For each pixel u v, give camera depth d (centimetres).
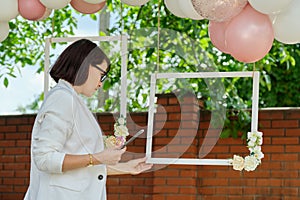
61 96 325
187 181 644
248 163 416
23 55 806
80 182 329
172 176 648
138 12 732
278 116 643
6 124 709
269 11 338
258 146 420
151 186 657
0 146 708
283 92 992
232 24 353
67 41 455
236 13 348
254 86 425
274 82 995
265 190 638
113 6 767
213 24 388
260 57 359
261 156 419
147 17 770
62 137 322
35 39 805
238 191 643
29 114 702
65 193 327
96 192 333
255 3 337
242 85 936
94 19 784
